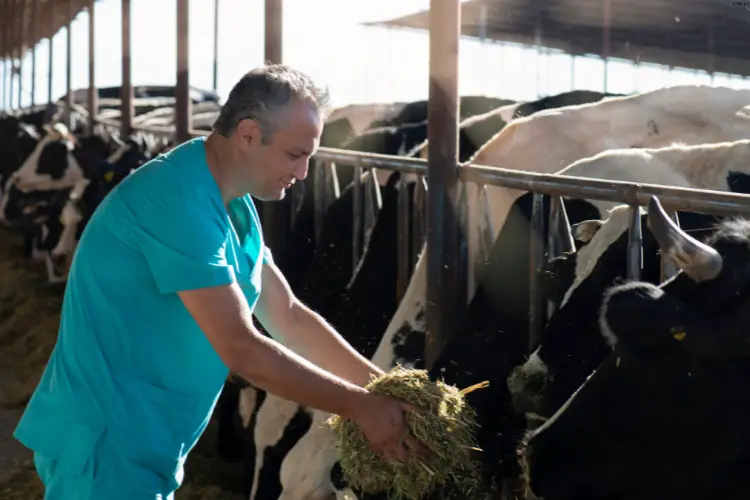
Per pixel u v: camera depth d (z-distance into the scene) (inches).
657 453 78.4
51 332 272.2
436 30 137.8
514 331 119.4
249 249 86.8
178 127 289.1
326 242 175.2
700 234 101.0
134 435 82.9
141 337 82.5
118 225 81.3
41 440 86.1
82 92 693.3
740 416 75.4
